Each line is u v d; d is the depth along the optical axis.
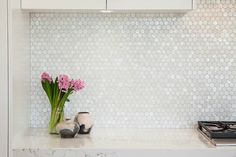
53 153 1.81
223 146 1.86
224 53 2.35
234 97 2.37
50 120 2.17
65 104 2.36
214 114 2.38
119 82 2.36
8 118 1.80
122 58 2.35
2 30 1.77
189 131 2.29
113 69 2.36
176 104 2.37
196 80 2.36
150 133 2.21
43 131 2.25
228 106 2.37
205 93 2.37
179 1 2.01
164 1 2.01
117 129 2.34
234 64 2.36
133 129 2.34
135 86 2.36
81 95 2.36
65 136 2.05
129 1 2.01
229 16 2.34
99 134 2.17
